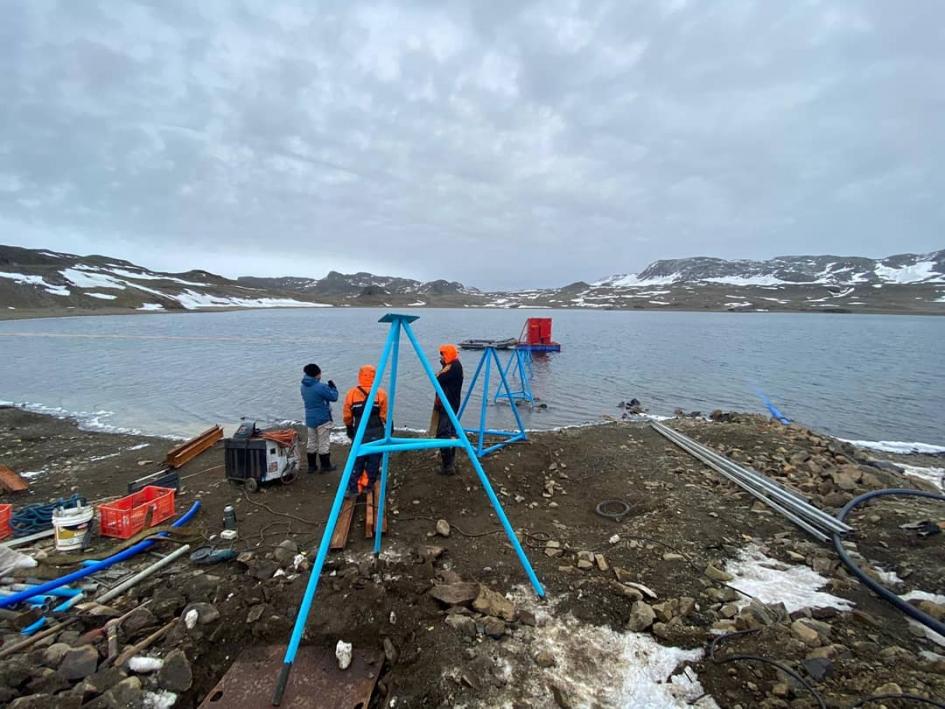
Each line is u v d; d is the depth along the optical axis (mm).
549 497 7598
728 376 24500
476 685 3559
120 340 41938
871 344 42906
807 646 3908
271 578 5012
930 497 6832
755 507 6773
